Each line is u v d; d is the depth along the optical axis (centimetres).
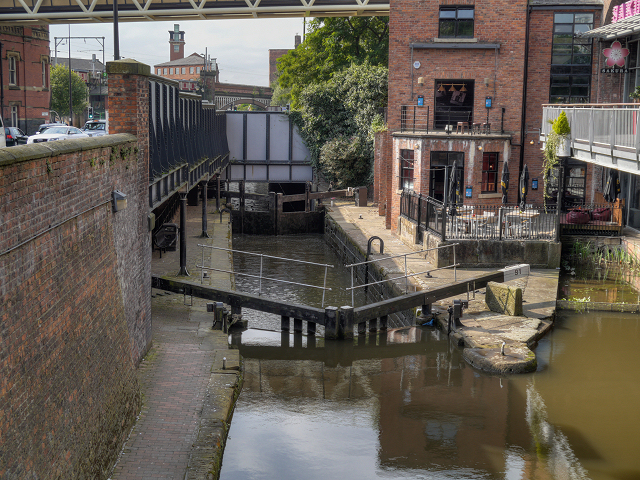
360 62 4656
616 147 1641
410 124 2833
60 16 4119
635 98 2439
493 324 1583
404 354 1508
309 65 5241
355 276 2553
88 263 798
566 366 1380
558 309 1766
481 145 2516
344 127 4238
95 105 9419
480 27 2736
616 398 1223
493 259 2072
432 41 2756
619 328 1625
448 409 1186
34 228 613
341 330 1608
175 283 1683
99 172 863
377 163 3812
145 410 1002
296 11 3966
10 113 4984
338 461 987
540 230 2303
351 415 1165
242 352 1541
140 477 794
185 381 1139
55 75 7712
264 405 1201
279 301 1650
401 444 1045
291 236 3738
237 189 6181
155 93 1731
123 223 1049
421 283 1861
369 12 3988
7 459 521
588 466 974
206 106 3397
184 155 2292
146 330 1266
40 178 631
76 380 709
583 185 2795
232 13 3994
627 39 2594
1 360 527
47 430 611
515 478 938
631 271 2105
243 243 3453
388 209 2967
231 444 1030
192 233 2898
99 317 828
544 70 2784
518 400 1220
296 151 4591
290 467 962
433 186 2573
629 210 2511
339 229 3052
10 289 554
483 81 2761
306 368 1430
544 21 2756
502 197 2430
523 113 2777
